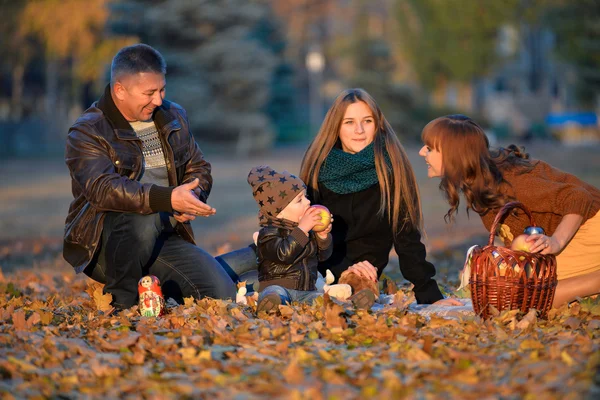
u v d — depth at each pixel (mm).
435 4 77500
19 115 77250
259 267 8367
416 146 75125
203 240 19734
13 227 23391
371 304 7781
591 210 8023
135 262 8266
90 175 8094
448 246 16406
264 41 90188
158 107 8812
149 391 5387
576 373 5414
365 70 85688
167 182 8742
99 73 68062
